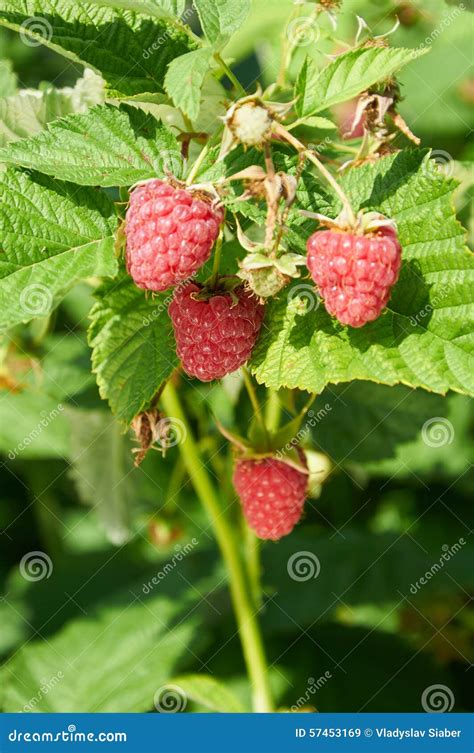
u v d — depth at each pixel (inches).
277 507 15.7
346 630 19.8
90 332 14.3
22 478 21.6
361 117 14.5
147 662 18.9
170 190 13.3
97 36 14.6
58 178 13.8
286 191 13.1
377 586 19.3
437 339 13.8
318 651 19.4
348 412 17.7
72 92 15.4
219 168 13.6
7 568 21.6
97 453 18.5
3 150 13.9
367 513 20.6
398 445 17.9
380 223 13.1
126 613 19.6
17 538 21.8
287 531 15.9
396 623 20.7
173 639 19.2
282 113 13.2
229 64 15.1
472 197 17.0
